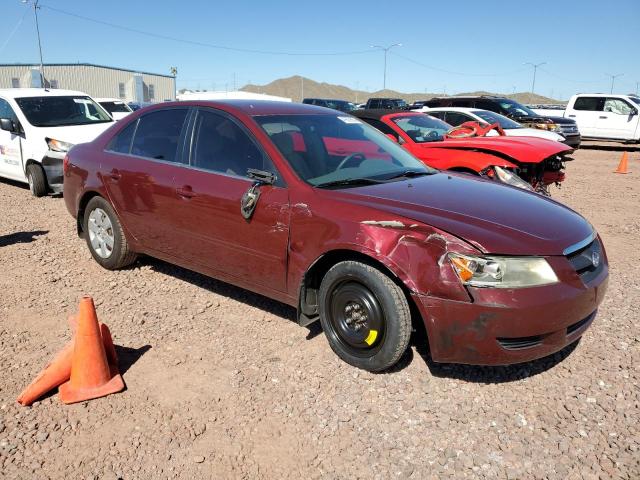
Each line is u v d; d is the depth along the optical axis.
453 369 3.66
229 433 3.04
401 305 3.30
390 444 2.96
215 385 3.48
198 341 4.04
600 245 3.77
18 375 3.59
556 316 3.13
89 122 9.93
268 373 3.61
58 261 5.76
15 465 2.79
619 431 3.04
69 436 3.01
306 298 3.80
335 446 2.95
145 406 3.28
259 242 3.91
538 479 2.71
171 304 4.67
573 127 18.03
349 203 3.53
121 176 4.90
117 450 2.91
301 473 2.76
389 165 4.44
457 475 2.74
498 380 3.54
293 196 3.74
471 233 3.17
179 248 4.57
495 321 3.07
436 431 3.06
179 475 2.74
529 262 3.12
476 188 4.08
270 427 3.09
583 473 2.74
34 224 7.32
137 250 5.06
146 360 3.78
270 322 4.34
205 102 4.55
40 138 8.96
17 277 5.30
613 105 20.69
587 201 9.55
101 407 3.27
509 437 3.01
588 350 3.90
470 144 7.60
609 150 20.70
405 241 3.23
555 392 3.41
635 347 3.94
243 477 2.74
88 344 3.37
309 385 3.48
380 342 3.43
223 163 4.23
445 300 3.13
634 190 10.80
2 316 4.45
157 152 4.75
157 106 4.95
